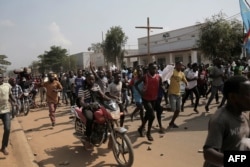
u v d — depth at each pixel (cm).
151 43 4884
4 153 714
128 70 1656
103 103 635
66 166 614
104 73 1241
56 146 772
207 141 251
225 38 2505
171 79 877
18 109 1275
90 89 667
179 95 878
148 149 688
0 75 701
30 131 981
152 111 760
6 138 714
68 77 1552
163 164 589
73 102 1409
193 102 1314
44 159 671
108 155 665
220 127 250
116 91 912
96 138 631
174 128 887
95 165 607
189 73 1096
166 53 4112
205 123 930
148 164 593
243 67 1261
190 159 611
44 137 882
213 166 261
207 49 2559
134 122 1009
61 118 1200
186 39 4144
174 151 667
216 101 1284
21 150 747
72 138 846
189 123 944
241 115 262
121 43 5025
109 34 5019
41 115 1326
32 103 1644
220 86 1070
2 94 698
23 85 1453
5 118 709
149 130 768
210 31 2534
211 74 1074
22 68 1543
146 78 764
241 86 248
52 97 1025
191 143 721
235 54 2612
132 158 555
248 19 1209
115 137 596
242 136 257
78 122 687
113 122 612
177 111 879
